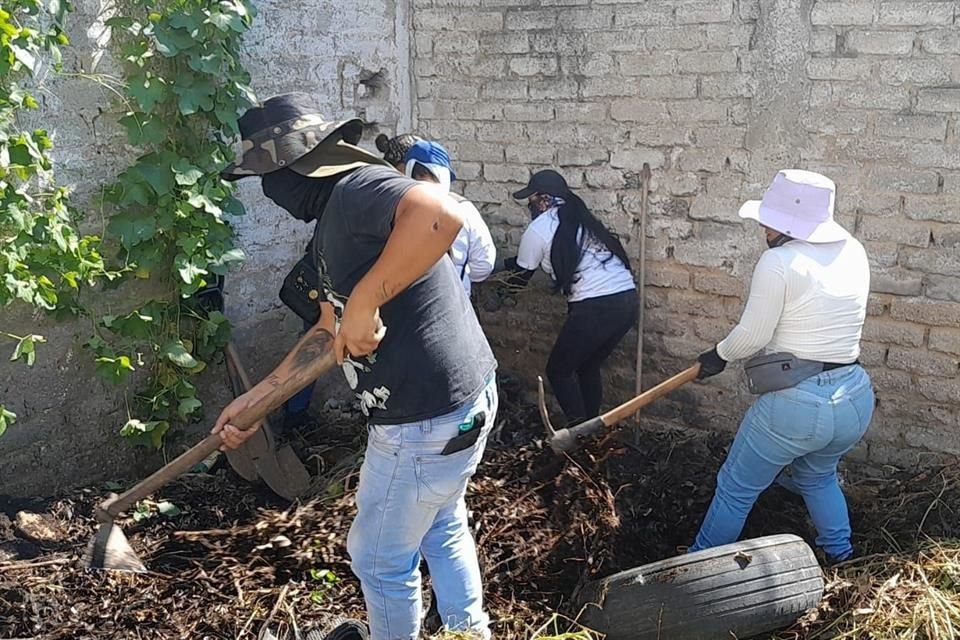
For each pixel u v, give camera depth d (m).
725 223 4.48
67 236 3.62
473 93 5.24
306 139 2.56
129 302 4.13
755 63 4.25
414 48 5.40
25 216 3.46
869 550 3.60
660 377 4.88
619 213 4.84
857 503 3.91
